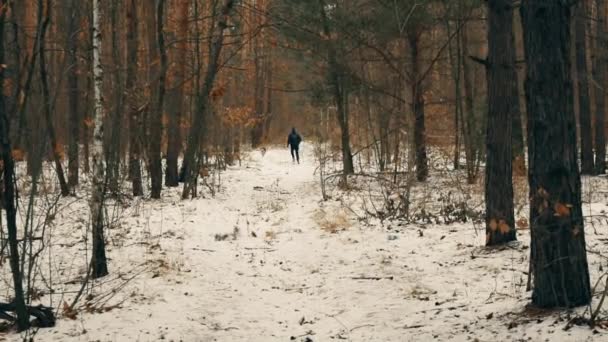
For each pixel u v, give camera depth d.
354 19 19.39
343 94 23.11
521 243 9.88
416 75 20.03
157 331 6.84
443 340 6.18
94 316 7.27
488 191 10.06
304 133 51.00
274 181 24.89
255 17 24.55
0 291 8.49
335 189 20.31
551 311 6.16
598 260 8.12
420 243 11.12
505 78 9.83
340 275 9.48
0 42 6.61
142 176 21.30
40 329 6.80
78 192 17.67
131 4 17.06
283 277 9.68
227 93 33.91
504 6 9.75
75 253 10.66
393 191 17.62
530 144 6.21
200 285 8.93
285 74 39.38
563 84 5.99
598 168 21.38
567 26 6.04
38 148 8.18
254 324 7.38
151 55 19.66
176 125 21.48
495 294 7.43
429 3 18.20
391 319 7.21
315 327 7.24
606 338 5.19
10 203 6.36
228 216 15.66
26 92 8.12
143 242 11.60
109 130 15.53
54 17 18.03
